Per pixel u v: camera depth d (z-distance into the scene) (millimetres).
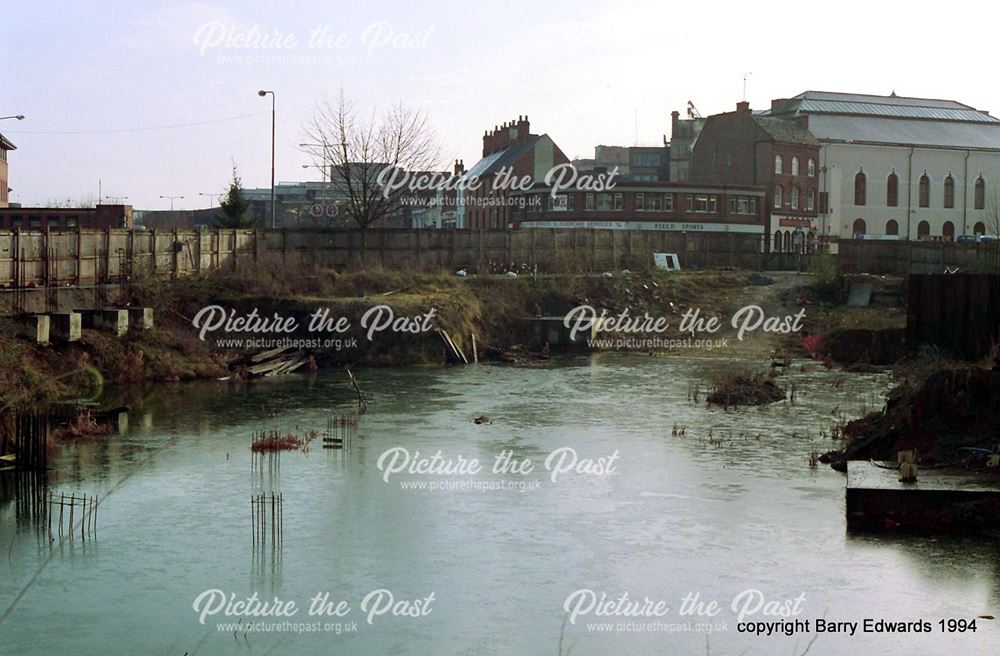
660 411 38156
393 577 20391
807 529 23094
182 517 24078
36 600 19172
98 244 47656
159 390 41750
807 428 34594
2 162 99062
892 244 74500
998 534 22375
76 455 30109
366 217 69438
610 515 24406
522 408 38719
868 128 104875
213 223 75188
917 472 24328
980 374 27016
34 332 38719
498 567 20984
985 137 109750
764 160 95688
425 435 33312
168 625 18188
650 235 74938
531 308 61188
